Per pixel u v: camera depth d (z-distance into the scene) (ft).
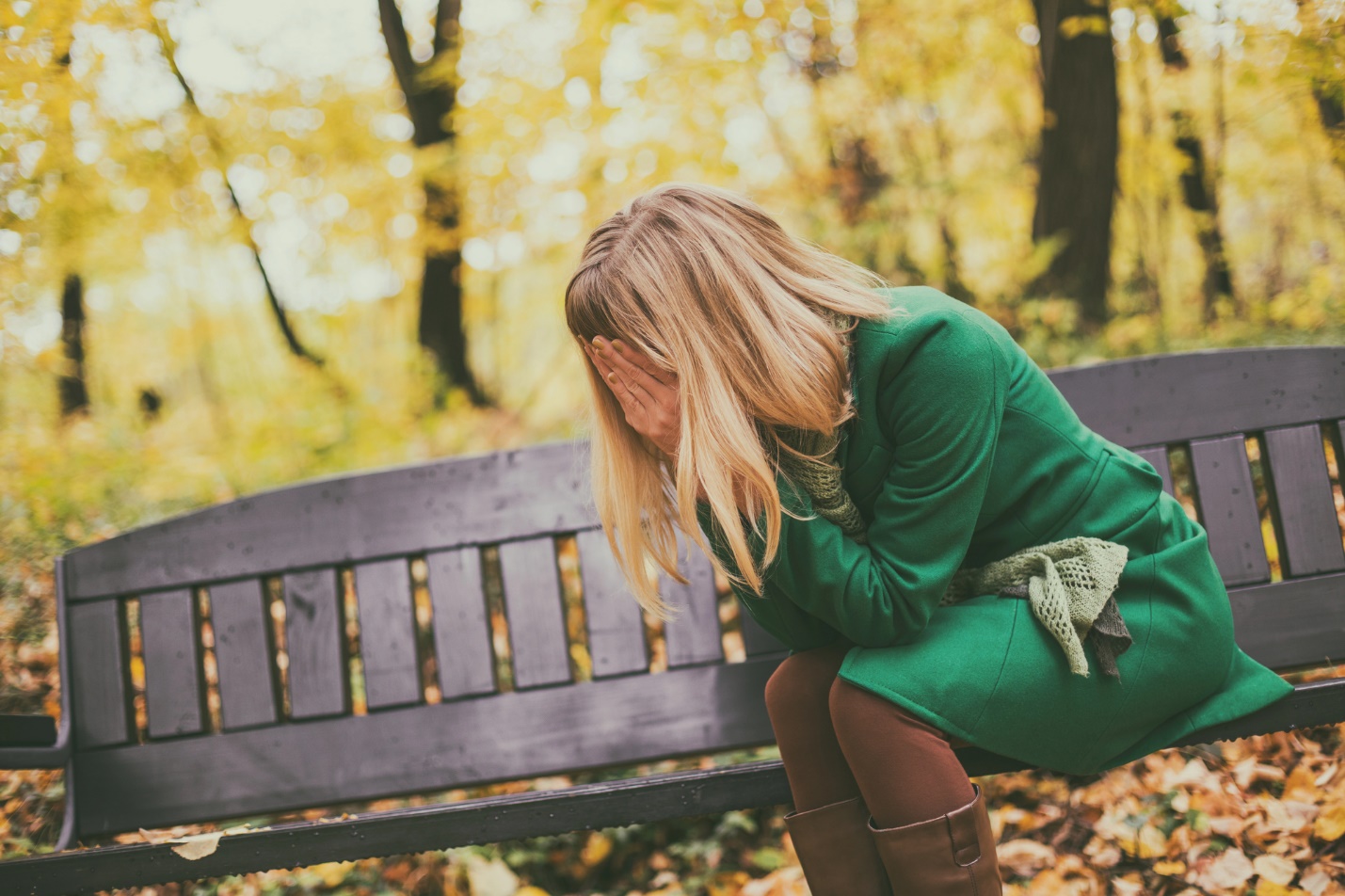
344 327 26.61
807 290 4.83
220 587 7.14
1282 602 6.75
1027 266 17.65
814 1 19.36
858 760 4.74
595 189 20.15
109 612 7.08
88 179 16.99
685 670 6.99
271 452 16.96
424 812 5.60
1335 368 7.00
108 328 31.01
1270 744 7.25
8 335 16.70
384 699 7.02
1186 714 5.26
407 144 22.57
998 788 7.59
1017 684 4.78
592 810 5.62
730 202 5.00
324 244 23.31
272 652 7.09
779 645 6.98
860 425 4.88
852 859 5.11
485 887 7.28
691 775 5.65
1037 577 4.98
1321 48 10.75
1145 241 23.44
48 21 13.66
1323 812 6.23
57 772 8.09
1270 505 6.97
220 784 6.91
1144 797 6.91
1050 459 5.01
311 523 7.18
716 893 7.25
